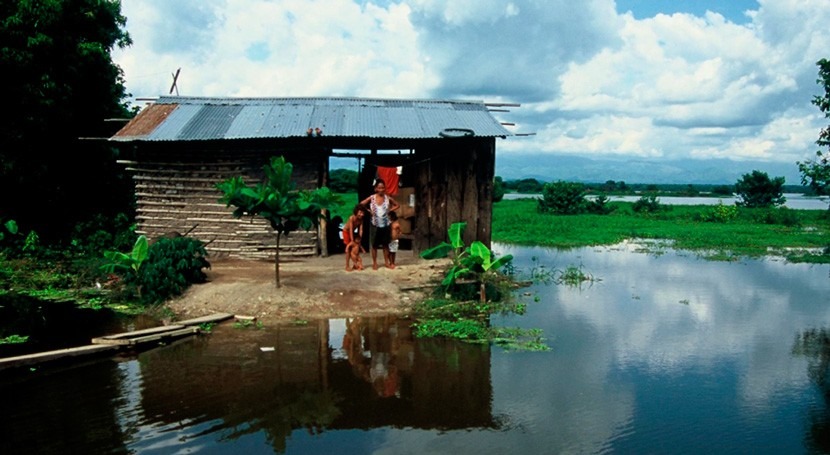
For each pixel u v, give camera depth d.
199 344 8.59
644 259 18.23
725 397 6.82
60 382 7.03
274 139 13.75
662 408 6.48
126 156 17.89
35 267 13.51
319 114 14.52
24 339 8.58
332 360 7.95
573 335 9.34
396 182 16.45
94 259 13.48
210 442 5.52
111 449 5.34
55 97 15.09
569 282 14.03
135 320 9.78
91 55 15.70
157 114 14.67
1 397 6.54
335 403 6.48
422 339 8.98
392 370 7.59
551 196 36.97
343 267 13.02
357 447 5.47
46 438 5.54
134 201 18.41
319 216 10.46
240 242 14.01
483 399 6.64
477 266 11.48
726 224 30.56
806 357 8.30
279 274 11.95
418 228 14.17
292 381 7.13
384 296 11.04
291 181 13.84
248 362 7.83
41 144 15.78
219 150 13.99
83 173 17.17
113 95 17.39
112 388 6.85
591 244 21.77
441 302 10.97
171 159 14.27
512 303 11.53
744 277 14.97
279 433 5.73
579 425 6.01
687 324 10.09
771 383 7.28
